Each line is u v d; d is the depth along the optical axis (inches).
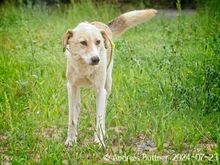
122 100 363.6
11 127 325.1
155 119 326.3
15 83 397.1
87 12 657.6
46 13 659.4
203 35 525.7
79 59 307.4
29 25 595.2
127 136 318.3
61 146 297.9
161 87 366.0
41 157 285.3
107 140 314.5
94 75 315.6
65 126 343.9
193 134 316.8
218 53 415.5
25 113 355.6
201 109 347.6
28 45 511.5
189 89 363.3
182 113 344.2
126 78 399.9
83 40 303.1
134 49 487.8
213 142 315.3
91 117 348.2
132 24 370.9
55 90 389.1
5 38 550.9
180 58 422.9
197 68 406.9
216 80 366.9
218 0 606.2
